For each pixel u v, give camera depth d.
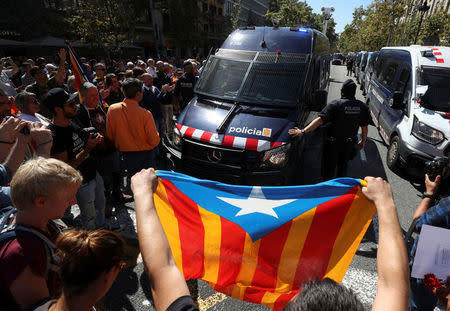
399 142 5.30
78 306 1.05
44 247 1.31
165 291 0.87
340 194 1.79
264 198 1.91
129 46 22.58
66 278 1.03
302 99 4.44
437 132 4.66
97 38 15.20
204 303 2.73
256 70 4.76
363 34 38.78
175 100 6.46
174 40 35.56
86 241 1.04
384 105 6.94
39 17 19.70
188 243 1.84
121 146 3.58
